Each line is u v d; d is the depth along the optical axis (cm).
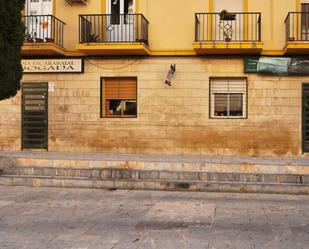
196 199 1064
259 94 1705
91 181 1217
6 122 1852
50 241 690
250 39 1714
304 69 1678
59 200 1047
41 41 1712
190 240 696
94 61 1789
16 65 1324
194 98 1736
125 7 1795
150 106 1756
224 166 1264
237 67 1717
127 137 1767
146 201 1036
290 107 1692
